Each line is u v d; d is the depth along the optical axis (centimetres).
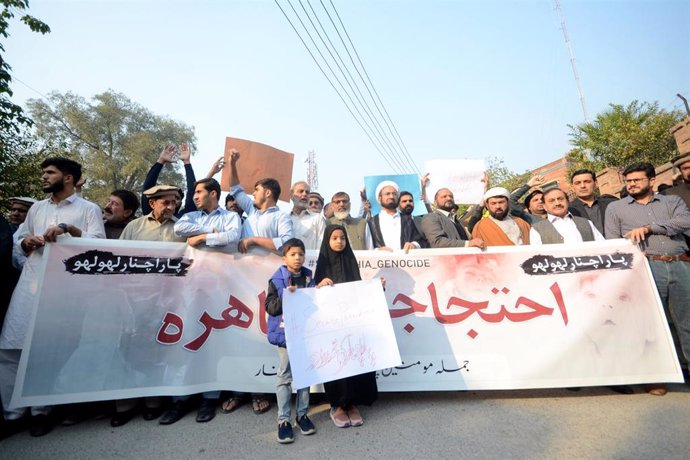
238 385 318
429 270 364
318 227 459
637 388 342
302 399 278
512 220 428
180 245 344
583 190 466
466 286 357
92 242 324
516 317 345
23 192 866
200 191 344
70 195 346
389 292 358
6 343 299
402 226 466
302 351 269
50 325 300
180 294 333
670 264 340
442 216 457
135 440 270
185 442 264
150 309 324
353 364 276
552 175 2592
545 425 271
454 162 521
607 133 1745
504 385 325
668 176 1036
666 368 320
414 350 341
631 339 330
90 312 311
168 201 357
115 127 3127
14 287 330
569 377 324
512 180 2173
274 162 452
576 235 396
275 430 280
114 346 310
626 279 345
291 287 283
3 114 667
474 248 368
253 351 330
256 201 370
